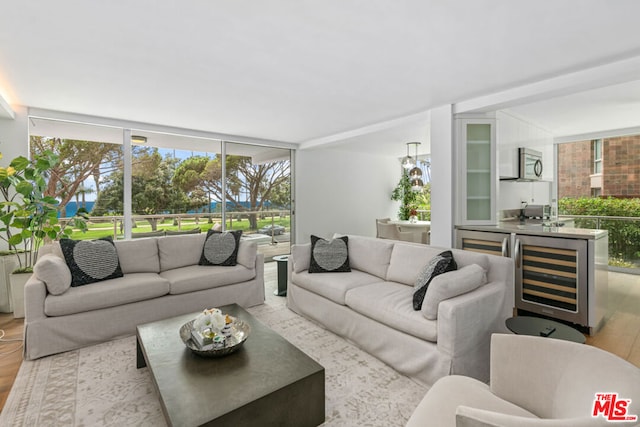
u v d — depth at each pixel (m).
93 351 2.60
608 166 5.29
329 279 3.07
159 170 5.14
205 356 1.83
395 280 2.99
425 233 6.21
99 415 1.83
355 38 2.23
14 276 3.29
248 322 2.34
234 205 5.75
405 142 6.26
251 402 1.45
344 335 2.77
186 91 3.29
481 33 2.16
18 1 1.78
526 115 4.29
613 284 4.41
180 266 3.65
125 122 4.45
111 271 3.05
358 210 7.59
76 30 2.10
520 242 3.23
